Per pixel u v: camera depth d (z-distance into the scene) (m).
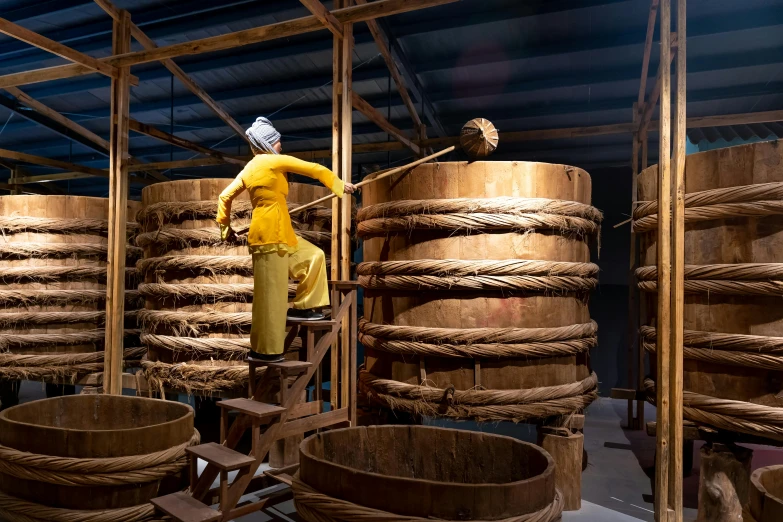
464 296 4.08
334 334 4.03
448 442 3.24
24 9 6.54
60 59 7.27
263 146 3.86
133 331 6.12
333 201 4.55
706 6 5.59
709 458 3.68
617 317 7.12
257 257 3.71
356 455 3.28
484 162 4.07
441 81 7.24
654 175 4.23
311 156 8.03
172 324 4.86
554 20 6.01
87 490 3.25
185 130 8.70
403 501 2.41
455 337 4.01
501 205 4.00
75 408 4.21
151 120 8.45
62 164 8.54
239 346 4.66
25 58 7.39
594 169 7.19
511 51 6.59
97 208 6.07
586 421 6.07
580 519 3.68
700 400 3.75
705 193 3.76
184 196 4.92
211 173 10.56
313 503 2.56
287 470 3.99
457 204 4.04
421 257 4.19
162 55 5.10
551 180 4.16
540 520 2.42
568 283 4.14
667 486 3.47
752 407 3.53
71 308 5.86
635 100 7.11
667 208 3.52
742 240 3.66
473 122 4.02
